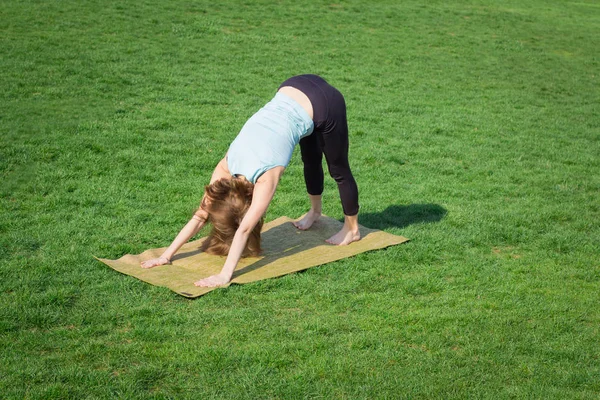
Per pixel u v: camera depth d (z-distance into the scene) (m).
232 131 8.73
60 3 16.11
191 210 6.07
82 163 7.01
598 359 3.80
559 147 9.09
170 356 3.61
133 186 6.57
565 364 3.72
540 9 23.70
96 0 16.89
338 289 4.59
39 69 10.77
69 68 11.00
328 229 5.77
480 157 8.39
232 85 11.21
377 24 18.19
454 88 12.52
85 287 4.41
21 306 4.06
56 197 6.07
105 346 3.68
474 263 5.18
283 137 4.69
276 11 18.30
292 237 5.55
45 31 13.41
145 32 14.38
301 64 13.28
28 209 5.76
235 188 4.82
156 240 5.41
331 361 3.63
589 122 10.70
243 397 3.29
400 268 5.02
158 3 17.45
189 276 4.64
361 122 9.70
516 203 6.75
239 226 4.69
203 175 7.07
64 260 4.79
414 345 3.88
